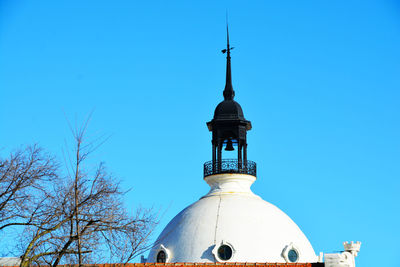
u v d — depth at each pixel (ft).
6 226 119.85
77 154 122.21
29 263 118.42
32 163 124.47
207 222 189.37
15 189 121.08
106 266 135.54
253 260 181.37
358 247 162.61
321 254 177.99
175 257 185.68
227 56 218.59
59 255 118.21
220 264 163.63
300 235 192.65
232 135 207.72
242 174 203.82
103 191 122.52
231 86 215.31
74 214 118.42
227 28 221.25
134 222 123.95
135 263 160.45
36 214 122.21
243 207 193.47
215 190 203.82
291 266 161.79
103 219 121.39
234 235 185.06
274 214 194.29
